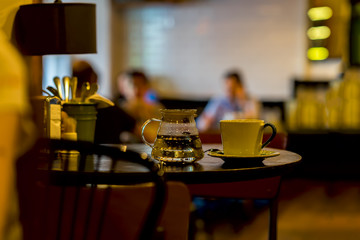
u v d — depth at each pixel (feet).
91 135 6.41
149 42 25.18
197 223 12.11
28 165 4.39
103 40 24.68
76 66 10.88
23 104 3.05
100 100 6.69
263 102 20.12
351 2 19.29
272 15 23.61
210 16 24.41
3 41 3.24
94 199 4.20
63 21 6.75
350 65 19.42
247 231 12.95
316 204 15.76
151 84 25.26
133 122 11.53
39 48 6.81
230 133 5.51
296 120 17.57
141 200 4.23
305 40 23.06
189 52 24.82
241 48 24.14
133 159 4.26
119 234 4.25
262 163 5.46
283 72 23.62
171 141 5.33
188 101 22.35
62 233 4.32
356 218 14.24
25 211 4.40
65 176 4.80
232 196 8.31
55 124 6.16
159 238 4.25
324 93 17.70
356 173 16.92
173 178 4.83
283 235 12.63
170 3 24.09
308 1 20.72
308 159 17.16
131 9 25.20
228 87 18.75
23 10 6.87
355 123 17.17
